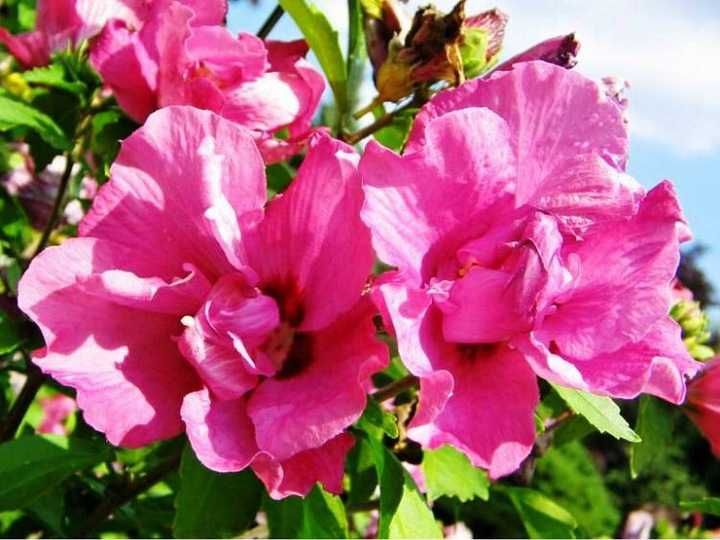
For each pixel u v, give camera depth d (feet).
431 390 0.70
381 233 0.73
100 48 1.00
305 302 0.78
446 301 0.75
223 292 0.77
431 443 0.74
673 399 0.76
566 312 0.77
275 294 0.80
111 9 1.05
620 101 0.92
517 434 0.75
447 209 0.76
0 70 1.24
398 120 1.06
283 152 1.01
